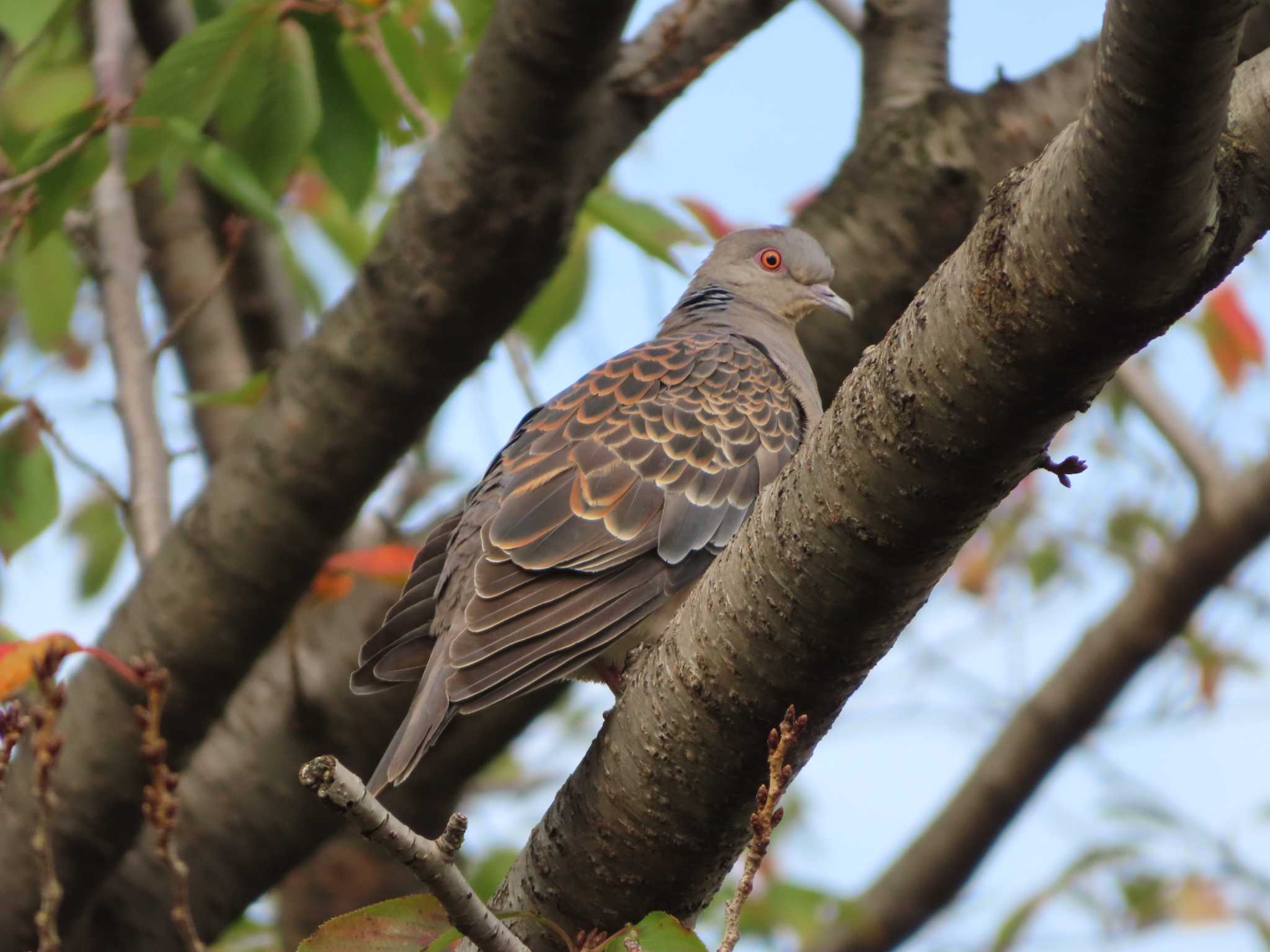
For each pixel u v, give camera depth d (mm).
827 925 12625
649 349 9414
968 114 9266
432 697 7340
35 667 5332
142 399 10391
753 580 5773
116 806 9070
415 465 14375
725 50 8906
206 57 8547
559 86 7938
